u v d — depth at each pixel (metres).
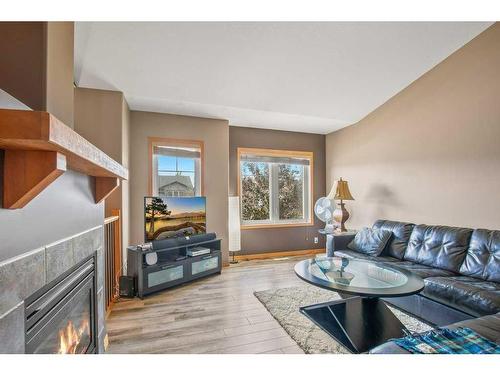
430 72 3.20
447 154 3.03
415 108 3.40
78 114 2.98
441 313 2.14
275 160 4.91
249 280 3.46
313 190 5.14
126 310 2.57
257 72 2.87
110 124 3.03
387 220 3.66
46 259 1.06
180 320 2.37
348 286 1.92
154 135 3.76
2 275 0.79
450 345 1.18
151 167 3.73
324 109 3.83
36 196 0.93
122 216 3.09
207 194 4.04
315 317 2.31
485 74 2.66
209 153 4.07
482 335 1.28
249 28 2.27
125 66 2.64
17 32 1.07
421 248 2.90
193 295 2.95
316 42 2.51
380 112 3.94
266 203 4.89
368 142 4.18
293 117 4.10
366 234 3.44
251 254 4.65
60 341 1.27
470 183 2.81
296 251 4.96
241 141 4.62
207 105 3.52
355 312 2.32
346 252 3.38
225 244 4.14
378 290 1.85
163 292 3.04
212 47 2.45
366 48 2.65
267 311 2.55
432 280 2.23
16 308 0.86
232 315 2.47
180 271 3.21
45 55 1.08
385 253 3.24
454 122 2.95
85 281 1.54
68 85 1.39
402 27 2.44
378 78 3.18
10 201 0.81
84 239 1.50
